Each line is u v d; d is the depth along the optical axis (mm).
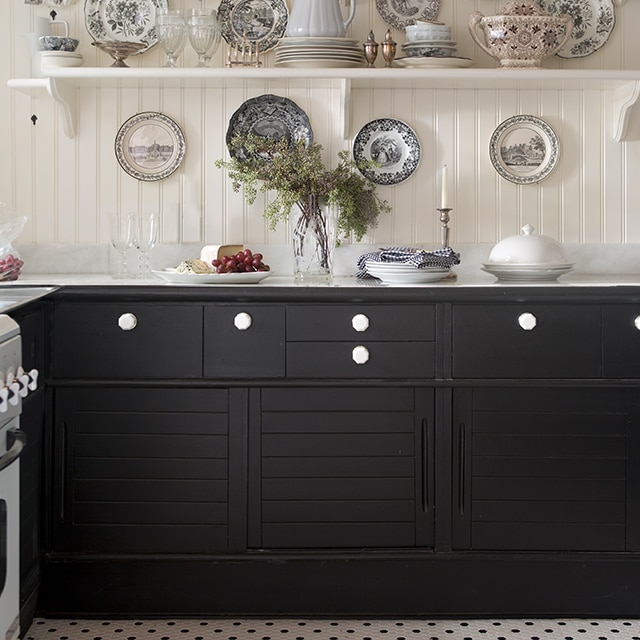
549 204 3037
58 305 2508
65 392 2525
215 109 3016
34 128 3012
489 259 2830
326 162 3021
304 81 2926
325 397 2521
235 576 2527
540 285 2496
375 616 2535
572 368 2510
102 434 2525
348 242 3020
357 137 3014
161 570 2533
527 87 2998
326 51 2770
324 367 2510
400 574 2531
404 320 2502
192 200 3023
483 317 2500
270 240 3027
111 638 2404
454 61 2814
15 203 3016
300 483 2531
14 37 2990
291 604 2533
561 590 2533
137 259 2887
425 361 2510
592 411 2523
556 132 3025
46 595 2527
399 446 2529
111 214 2867
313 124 3020
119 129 3020
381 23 3002
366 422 2523
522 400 2523
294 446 2527
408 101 3016
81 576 2525
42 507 2520
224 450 2525
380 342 2506
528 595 2535
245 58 2930
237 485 2527
